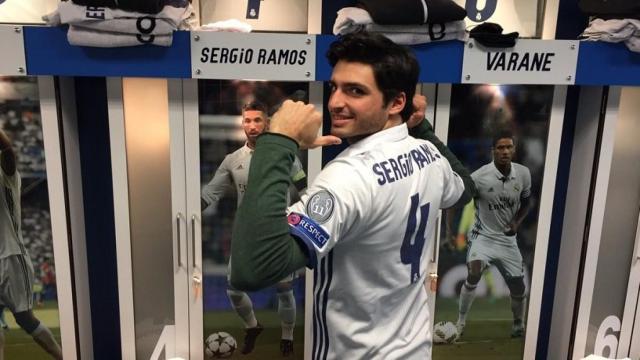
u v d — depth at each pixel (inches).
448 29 76.6
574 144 98.6
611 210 93.7
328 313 44.9
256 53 76.8
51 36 72.8
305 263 38.3
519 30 91.3
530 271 94.1
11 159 81.4
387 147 43.0
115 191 83.0
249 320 93.4
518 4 90.4
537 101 86.9
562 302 102.7
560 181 101.9
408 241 44.2
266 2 88.0
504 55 79.3
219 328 93.0
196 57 75.9
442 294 94.6
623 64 81.4
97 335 103.3
